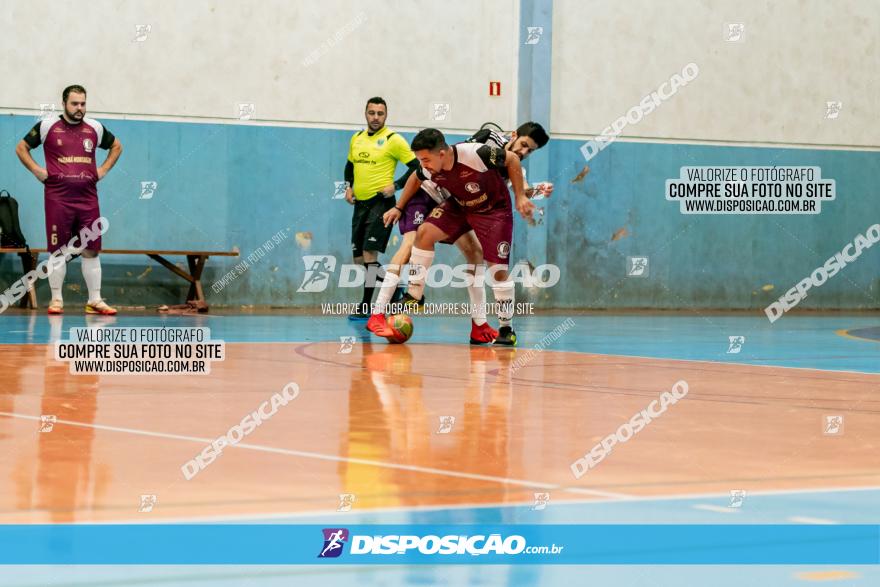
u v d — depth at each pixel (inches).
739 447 213.2
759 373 378.6
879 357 468.4
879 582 120.0
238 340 506.3
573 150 956.6
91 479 169.5
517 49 928.3
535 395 298.2
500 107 927.7
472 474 179.0
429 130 458.9
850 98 1050.7
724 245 1013.8
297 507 152.1
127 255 828.0
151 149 831.1
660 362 422.9
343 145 880.9
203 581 117.4
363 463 187.8
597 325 722.8
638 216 982.4
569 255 960.9
